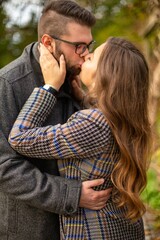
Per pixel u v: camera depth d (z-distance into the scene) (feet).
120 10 18.22
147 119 7.54
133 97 7.23
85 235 7.26
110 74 7.22
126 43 7.42
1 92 7.52
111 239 7.25
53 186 7.29
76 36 7.76
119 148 7.29
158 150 12.01
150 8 13.53
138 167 7.27
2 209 7.89
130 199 7.23
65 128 7.08
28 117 7.25
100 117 7.15
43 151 7.11
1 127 7.43
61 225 7.57
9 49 21.13
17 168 7.32
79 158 7.24
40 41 8.00
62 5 7.80
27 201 7.36
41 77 7.90
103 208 7.38
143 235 7.96
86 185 7.25
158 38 13.75
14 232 7.84
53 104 7.50
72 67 7.91
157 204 11.97
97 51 7.61
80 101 8.38
